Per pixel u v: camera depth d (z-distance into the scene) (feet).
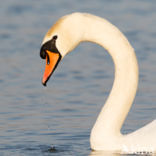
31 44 75.10
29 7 98.53
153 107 45.83
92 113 44.88
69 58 68.64
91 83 56.34
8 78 58.65
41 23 87.71
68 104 48.11
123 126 40.60
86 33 32.30
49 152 34.37
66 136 38.27
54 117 43.80
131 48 32.68
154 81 55.67
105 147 32.91
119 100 33.12
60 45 32.40
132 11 93.81
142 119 42.29
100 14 91.86
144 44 73.15
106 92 52.44
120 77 33.01
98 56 69.26
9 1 102.37
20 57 68.54
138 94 50.85
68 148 35.24
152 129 33.01
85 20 32.24
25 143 36.81
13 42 76.48
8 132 39.81
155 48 70.79
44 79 32.73
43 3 101.30
